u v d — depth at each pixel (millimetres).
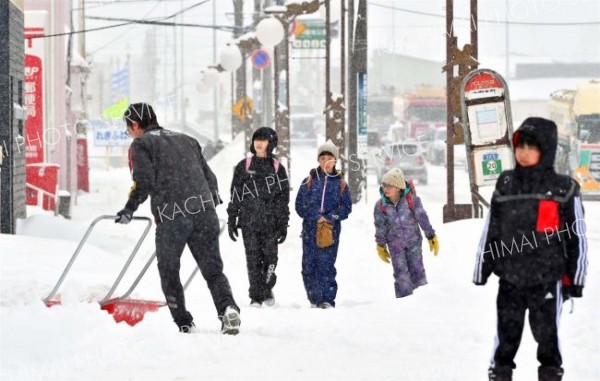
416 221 23906
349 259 33219
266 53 78562
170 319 17672
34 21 57281
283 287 29375
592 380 13688
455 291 21453
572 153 80188
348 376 13906
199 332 17297
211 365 14609
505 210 12297
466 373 14156
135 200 17016
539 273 12133
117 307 18031
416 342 16672
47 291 18703
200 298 23797
